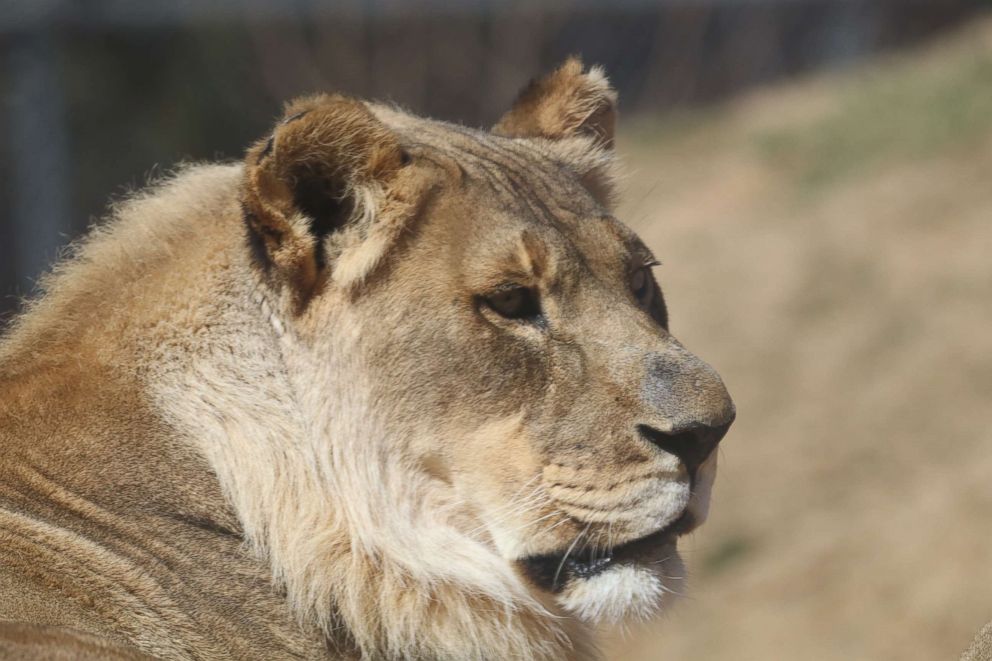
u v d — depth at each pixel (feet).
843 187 136.87
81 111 152.05
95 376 34.32
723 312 121.90
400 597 34.53
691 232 137.08
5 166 133.18
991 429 99.71
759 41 183.42
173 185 37.76
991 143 135.44
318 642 34.01
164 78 159.33
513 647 35.73
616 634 39.83
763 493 100.94
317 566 34.01
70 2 136.46
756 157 150.82
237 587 33.50
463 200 34.88
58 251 39.01
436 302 34.30
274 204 33.73
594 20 177.58
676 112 174.60
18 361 34.96
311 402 34.47
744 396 111.14
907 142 141.49
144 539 33.06
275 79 163.22
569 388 34.47
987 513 90.27
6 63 134.62
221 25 161.17
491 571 34.94
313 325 34.58
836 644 84.69
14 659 28.02
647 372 34.30
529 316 34.94
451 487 34.86
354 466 34.35
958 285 116.26
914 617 84.64
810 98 166.40
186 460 34.04
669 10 179.11
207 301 34.94
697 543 97.86
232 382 34.53
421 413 34.40
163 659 31.60
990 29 174.09
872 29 183.01
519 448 34.40
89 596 31.68
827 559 91.97
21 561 31.53
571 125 42.24
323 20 164.04
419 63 168.96
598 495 34.01
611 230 36.88
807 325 117.29
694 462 34.12
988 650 32.27
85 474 33.40
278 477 34.22
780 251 127.85
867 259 122.72
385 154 34.06
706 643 87.71
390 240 34.17
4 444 33.40
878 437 102.73
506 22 170.71
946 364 107.34
